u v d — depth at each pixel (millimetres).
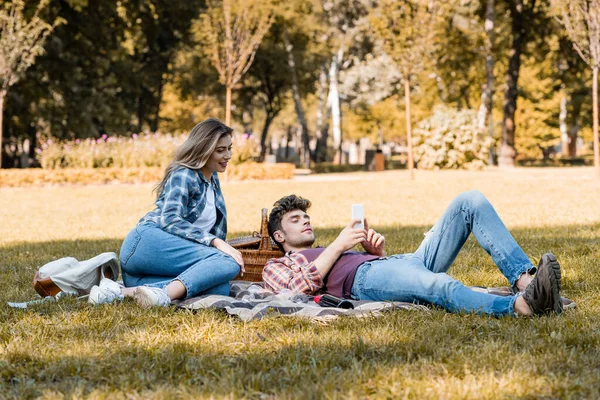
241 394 3064
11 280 6492
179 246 4980
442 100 41750
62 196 19125
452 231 4754
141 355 3609
